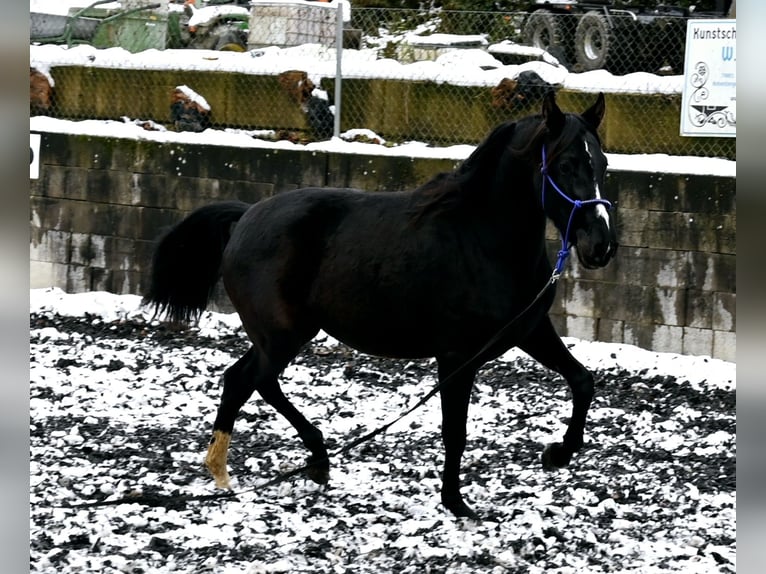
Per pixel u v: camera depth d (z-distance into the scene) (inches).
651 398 522.0
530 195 335.9
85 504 357.4
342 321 362.9
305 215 370.6
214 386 528.4
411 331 352.5
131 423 466.6
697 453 436.5
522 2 871.7
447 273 342.3
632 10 823.7
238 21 940.6
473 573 301.6
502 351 346.0
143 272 689.6
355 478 395.5
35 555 311.1
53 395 505.4
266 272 371.9
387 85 698.8
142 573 299.1
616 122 645.3
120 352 591.2
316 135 710.5
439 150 637.9
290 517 347.9
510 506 362.6
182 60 740.0
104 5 913.5
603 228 318.7
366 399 511.8
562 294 606.2
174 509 358.9
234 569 301.0
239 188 662.5
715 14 810.2
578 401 352.2
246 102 724.0
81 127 702.5
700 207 573.0
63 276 707.4
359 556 315.6
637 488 389.4
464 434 347.9
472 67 689.6
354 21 842.8
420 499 371.2
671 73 749.9
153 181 681.6
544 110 326.6
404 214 354.6
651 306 587.2
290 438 450.0
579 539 329.1
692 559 312.3
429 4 967.0
